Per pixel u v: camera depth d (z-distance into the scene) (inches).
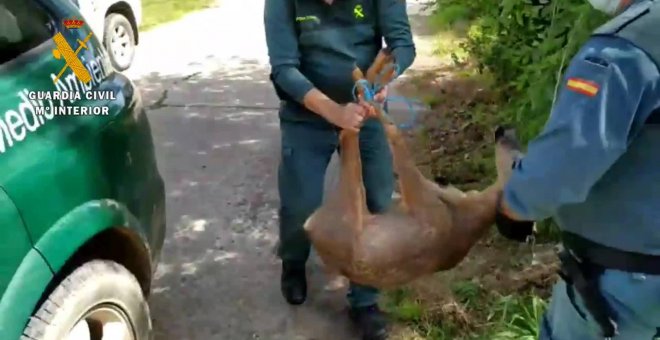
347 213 85.4
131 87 138.6
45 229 102.4
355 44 131.0
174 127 268.2
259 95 300.4
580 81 73.1
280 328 154.6
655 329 82.0
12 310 96.3
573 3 152.9
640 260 79.3
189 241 189.5
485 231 84.6
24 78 108.7
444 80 284.8
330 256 86.4
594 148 71.6
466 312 152.1
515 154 85.3
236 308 161.6
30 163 101.8
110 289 113.9
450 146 226.7
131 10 347.9
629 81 71.6
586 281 82.7
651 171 76.2
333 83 131.5
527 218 79.2
